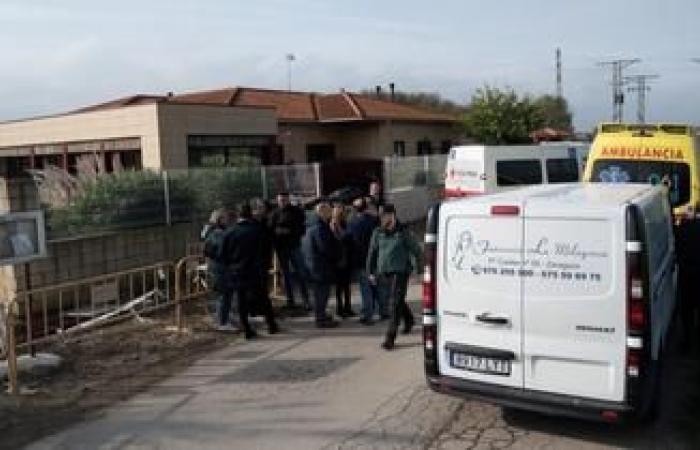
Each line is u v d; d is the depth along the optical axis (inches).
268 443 257.6
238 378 334.0
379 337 405.1
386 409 286.5
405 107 1685.5
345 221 458.0
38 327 456.4
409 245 380.8
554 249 240.5
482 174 768.9
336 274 436.1
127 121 1007.6
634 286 229.8
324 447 252.5
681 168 423.5
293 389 315.3
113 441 263.6
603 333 234.2
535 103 1860.2
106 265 542.9
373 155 1477.6
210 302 503.2
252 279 409.1
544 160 802.8
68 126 1100.5
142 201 583.8
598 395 236.1
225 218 432.8
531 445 250.8
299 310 484.1
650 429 263.4
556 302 240.5
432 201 1120.8
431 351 264.4
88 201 544.1
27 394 315.9
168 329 429.1
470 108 1777.8
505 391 249.4
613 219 232.4
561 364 241.3
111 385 327.9
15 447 259.4
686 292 354.6
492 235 251.1
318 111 1473.9
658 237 270.8
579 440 255.1
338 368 345.1
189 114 1007.0
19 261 346.6
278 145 1247.5
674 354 353.7
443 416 278.4
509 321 248.2
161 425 277.9
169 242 601.3
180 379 335.3
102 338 409.4
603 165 443.5
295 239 482.3
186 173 630.5
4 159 1233.4
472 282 255.0
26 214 349.7
